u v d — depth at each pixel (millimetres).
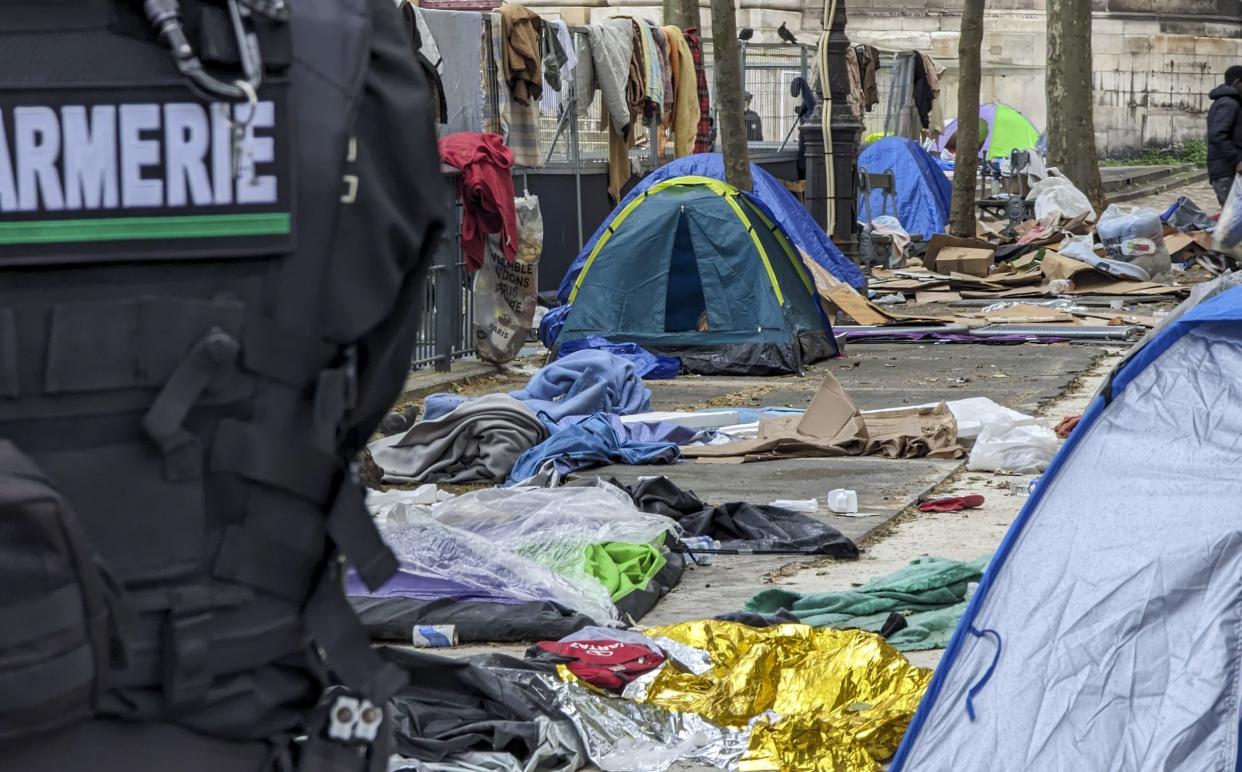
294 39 1692
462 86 14094
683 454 9297
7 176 1573
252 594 1669
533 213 13000
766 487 8320
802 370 13156
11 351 1568
